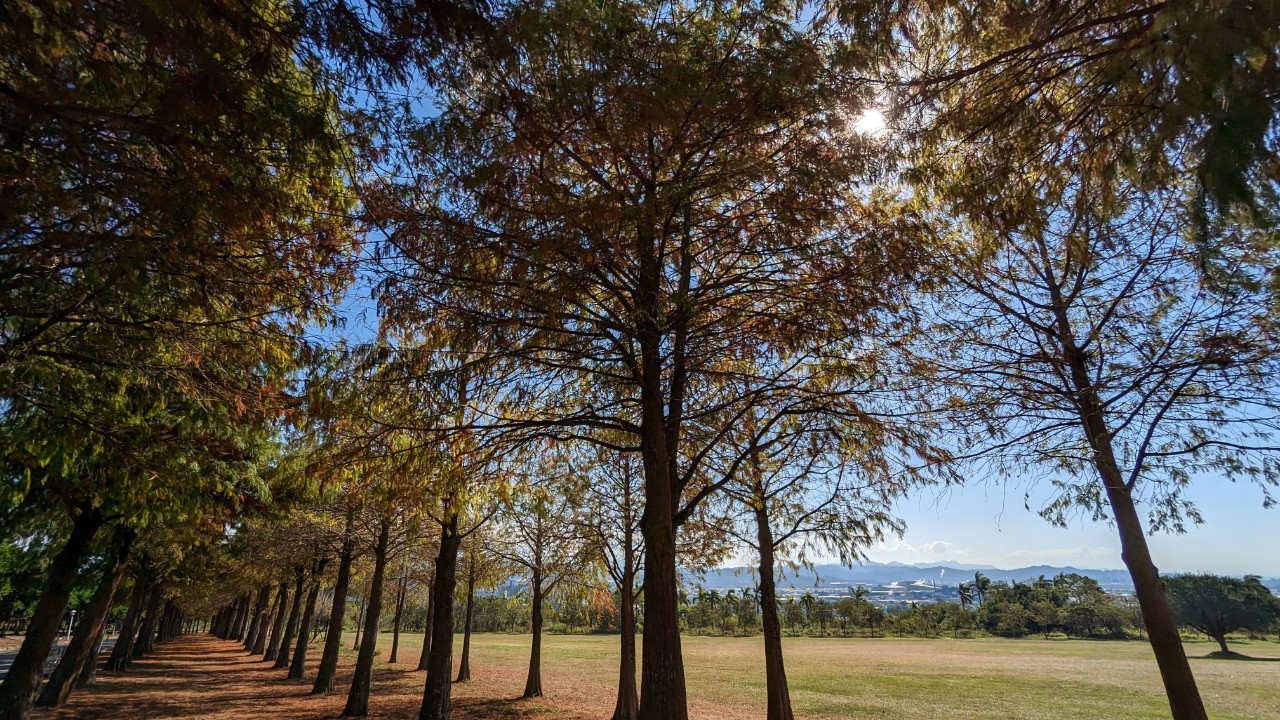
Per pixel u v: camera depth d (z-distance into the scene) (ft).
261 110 13.25
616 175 18.56
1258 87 7.93
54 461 23.43
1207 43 8.12
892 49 14.93
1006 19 13.24
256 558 69.92
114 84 12.04
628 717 48.73
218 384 22.13
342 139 15.19
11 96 11.18
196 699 61.72
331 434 19.07
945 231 21.67
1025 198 16.74
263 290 19.49
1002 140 15.84
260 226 15.72
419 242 16.97
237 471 27.81
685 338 20.89
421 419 19.71
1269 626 221.46
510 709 61.05
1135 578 20.94
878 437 21.85
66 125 11.94
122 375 20.85
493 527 61.31
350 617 244.01
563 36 14.05
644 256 19.25
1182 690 19.15
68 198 13.38
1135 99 11.76
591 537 51.57
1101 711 72.69
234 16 11.20
